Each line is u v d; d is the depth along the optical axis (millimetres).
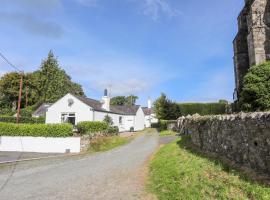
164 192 7391
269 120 6156
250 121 7176
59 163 14406
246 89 14734
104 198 7285
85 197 7461
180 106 41000
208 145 11398
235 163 8047
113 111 41531
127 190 7996
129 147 20594
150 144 21625
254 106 14578
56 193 8031
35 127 20422
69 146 19891
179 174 8609
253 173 6641
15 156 17406
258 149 6727
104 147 20969
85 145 20328
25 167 13352
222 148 9539
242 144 7723
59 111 33531
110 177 9984
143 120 62219
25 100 58875
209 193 6352
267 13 19906
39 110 47625
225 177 7027
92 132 23766
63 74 71375
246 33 23703
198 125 13094
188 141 15984
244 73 23219
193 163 9633
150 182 8805
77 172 11398
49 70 64688
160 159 12281
